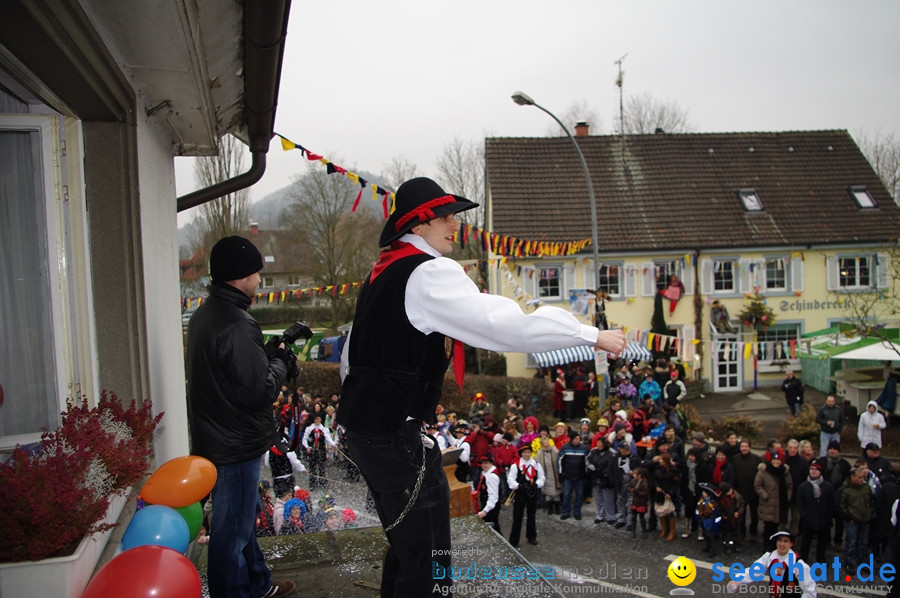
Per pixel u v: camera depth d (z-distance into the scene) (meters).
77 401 2.40
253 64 3.04
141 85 3.04
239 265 2.62
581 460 10.24
